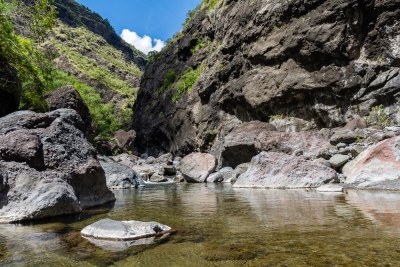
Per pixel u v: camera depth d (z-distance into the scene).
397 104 13.88
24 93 14.77
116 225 3.72
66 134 6.66
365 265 2.38
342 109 16.00
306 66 17.38
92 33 105.06
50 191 5.09
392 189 7.14
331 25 15.90
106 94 63.84
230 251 2.88
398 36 14.09
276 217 4.49
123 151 31.31
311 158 12.47
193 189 10.25
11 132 5.75
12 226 4.34
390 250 2.71
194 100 27.88
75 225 4.36
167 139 33.66
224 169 15.49
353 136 12.48
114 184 11.49
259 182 9.74
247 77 20.83
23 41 16.67
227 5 29.00
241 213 4.99
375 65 14.66
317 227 3.72
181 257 2.75
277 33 19.20
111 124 36.12
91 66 74.38
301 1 17.81
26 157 5.46
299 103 17.75
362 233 3.33
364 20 15.21
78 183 6.14
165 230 3.84
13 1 14.71
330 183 8.68
